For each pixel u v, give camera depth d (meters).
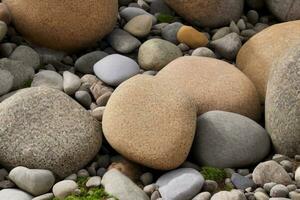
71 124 2.83
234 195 2.56
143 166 2.82
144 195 2.63
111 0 3.38
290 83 2.79
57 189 2.66
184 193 2.61
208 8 3.61
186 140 2.74
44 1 3.31
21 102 2.87
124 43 3.45
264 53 3.30
